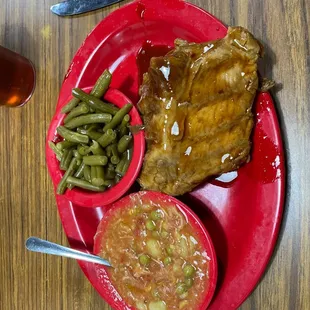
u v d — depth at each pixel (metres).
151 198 0.38
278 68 0.37
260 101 0.36
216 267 0.36
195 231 0.36
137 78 0.43
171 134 0.35
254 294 0.38
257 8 0.37
